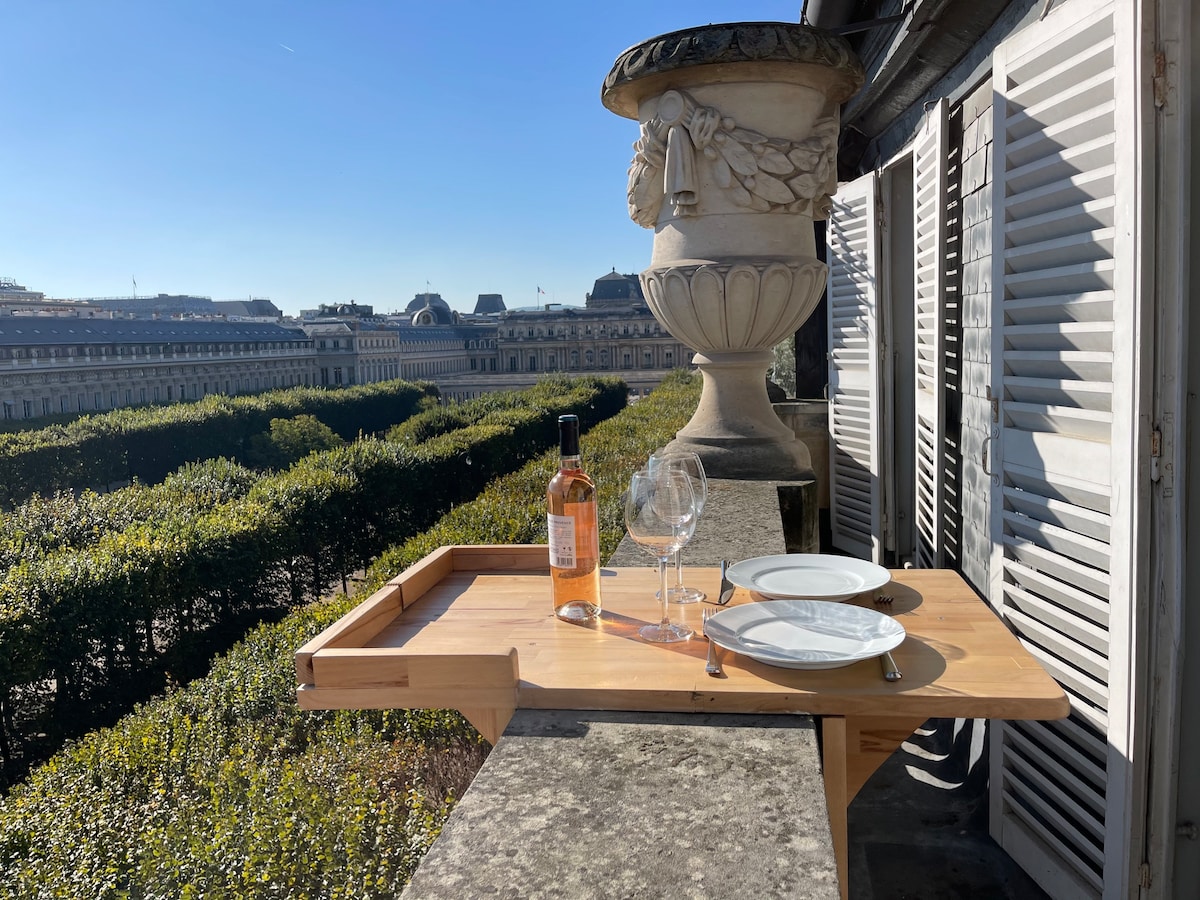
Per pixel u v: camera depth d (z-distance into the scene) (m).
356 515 23.22
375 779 5.28
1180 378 2.54
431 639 2.07
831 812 1.75
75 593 14.21
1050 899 3.24
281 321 154.88
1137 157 2.53
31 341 87.31
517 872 1.22
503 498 11.73
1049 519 3.15
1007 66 3.27
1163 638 2.62
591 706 1.75
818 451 8.05
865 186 6.50
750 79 4.57
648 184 4.93
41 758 13.62
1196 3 2.59
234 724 6.78
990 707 1.67
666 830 1.32
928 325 5.27
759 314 4.84
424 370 146.62
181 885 4.54
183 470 27.77
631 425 17.55
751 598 2.36
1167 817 2.70
